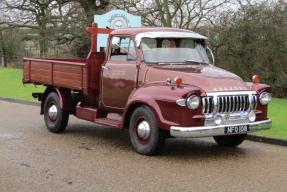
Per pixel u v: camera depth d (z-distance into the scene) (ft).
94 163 27.02
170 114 27.17
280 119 40.24
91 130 37.68
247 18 58.90
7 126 39.17
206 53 32.86
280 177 24.38
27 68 39.22
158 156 28.73
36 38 97.45
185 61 31.30
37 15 94.27
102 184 23.02
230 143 31.42
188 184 23.07
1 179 23.81
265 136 33.06
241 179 23.95
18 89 66.54
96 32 34.01
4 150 30.22
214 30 61.57
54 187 22.52
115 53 32.12
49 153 29.48
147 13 73.26
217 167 26.27
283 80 56.65
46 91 37.45
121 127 30.27
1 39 117.60
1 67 116.78
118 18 54.44
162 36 31.04
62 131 36.55
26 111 48.29
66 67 34.73
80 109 34.24
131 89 30.48
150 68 29.71
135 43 30.78
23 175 24.54
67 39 91.25
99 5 84.69
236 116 28.27
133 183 23.20
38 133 36.19
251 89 29.14
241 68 59.41
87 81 32.81
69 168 25.93
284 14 57.16
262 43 57.77
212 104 27.35
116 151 30.07
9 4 93.61
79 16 90.02
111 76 31.86
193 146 31.86
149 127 28.22
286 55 56.65
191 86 27.55
